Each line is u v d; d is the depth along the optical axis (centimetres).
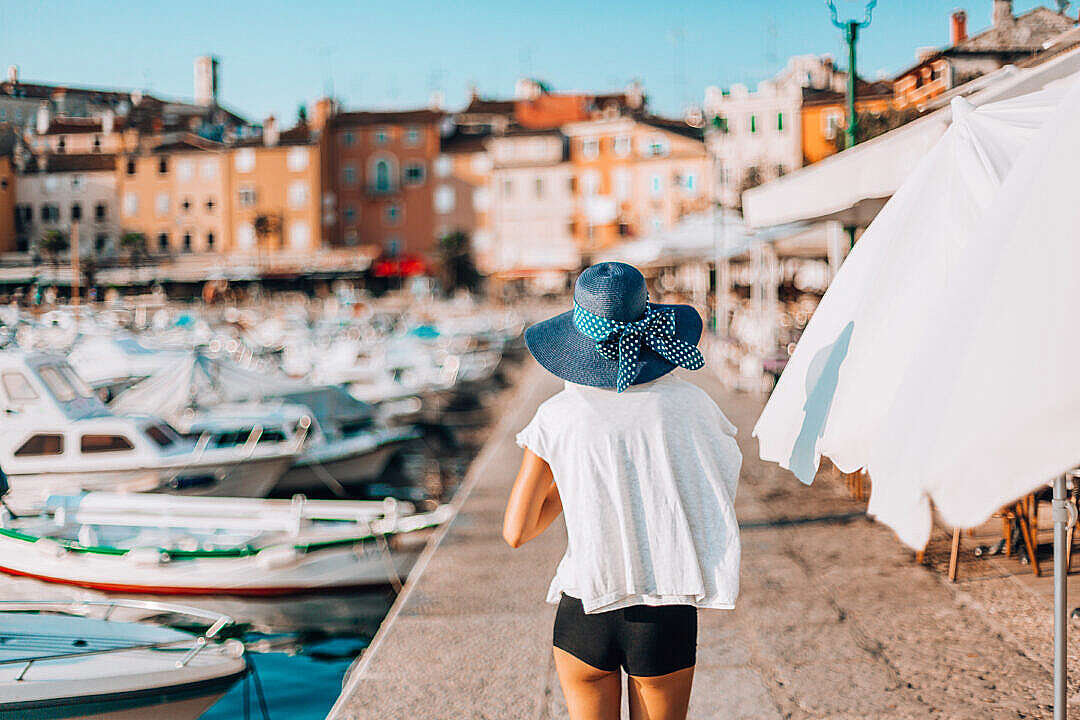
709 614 585
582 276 269
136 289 8206
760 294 2312
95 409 1272
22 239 8900
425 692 484
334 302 7312
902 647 517
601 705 271
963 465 194
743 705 449
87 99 10269
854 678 477
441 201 8944
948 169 325
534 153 8650
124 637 595
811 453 304
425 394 2236
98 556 891
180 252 8756
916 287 307
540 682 494
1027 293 202
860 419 288
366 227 9031
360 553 912
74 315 4528
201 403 1491
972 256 220
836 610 584
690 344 266
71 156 8925
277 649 792
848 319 315
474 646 552
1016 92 479
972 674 476
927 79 1631
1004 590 609
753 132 6769
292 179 8675
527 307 7494
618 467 259
